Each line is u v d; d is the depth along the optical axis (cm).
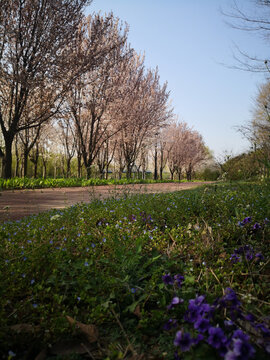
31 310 234
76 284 263
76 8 1617
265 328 174
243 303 238
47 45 1562
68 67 1666
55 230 436
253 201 587
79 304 252
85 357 197
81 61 1761
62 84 1709
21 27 1492
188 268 309
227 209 535
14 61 1489
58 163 5056
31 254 307
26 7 1477
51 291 253
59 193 1288
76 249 356
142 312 234
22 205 880
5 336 198
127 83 2550
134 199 722
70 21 1608
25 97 1636
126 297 255
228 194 691
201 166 6319
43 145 3834
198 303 185
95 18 2123
